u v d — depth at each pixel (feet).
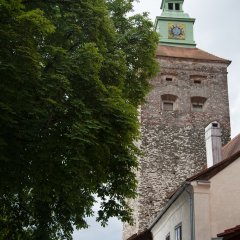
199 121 102.53
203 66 108.37
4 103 33.09
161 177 95.81
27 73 34.27
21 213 46.03
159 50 112.16
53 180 35.42
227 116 104.01
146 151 97.96
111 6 55.52
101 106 38.06
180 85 105.81
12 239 46.80
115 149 39.99
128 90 52.70
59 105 35.60
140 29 54.03
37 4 41.19
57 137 35.58
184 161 97.91
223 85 107.34
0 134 33.86
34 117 35.70
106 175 40.29
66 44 42.70
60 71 36.96
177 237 58.49
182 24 120.78
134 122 39.34
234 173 52.39
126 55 49.88
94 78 37.81
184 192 53.88
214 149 67.62
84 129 35.19
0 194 35.76
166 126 100.94
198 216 50.21
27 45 34.73
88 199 43.37
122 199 44.80
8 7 33.88
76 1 42.73
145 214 92.27
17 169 35.37
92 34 43.06
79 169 35.19
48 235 43.91
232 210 50.85
